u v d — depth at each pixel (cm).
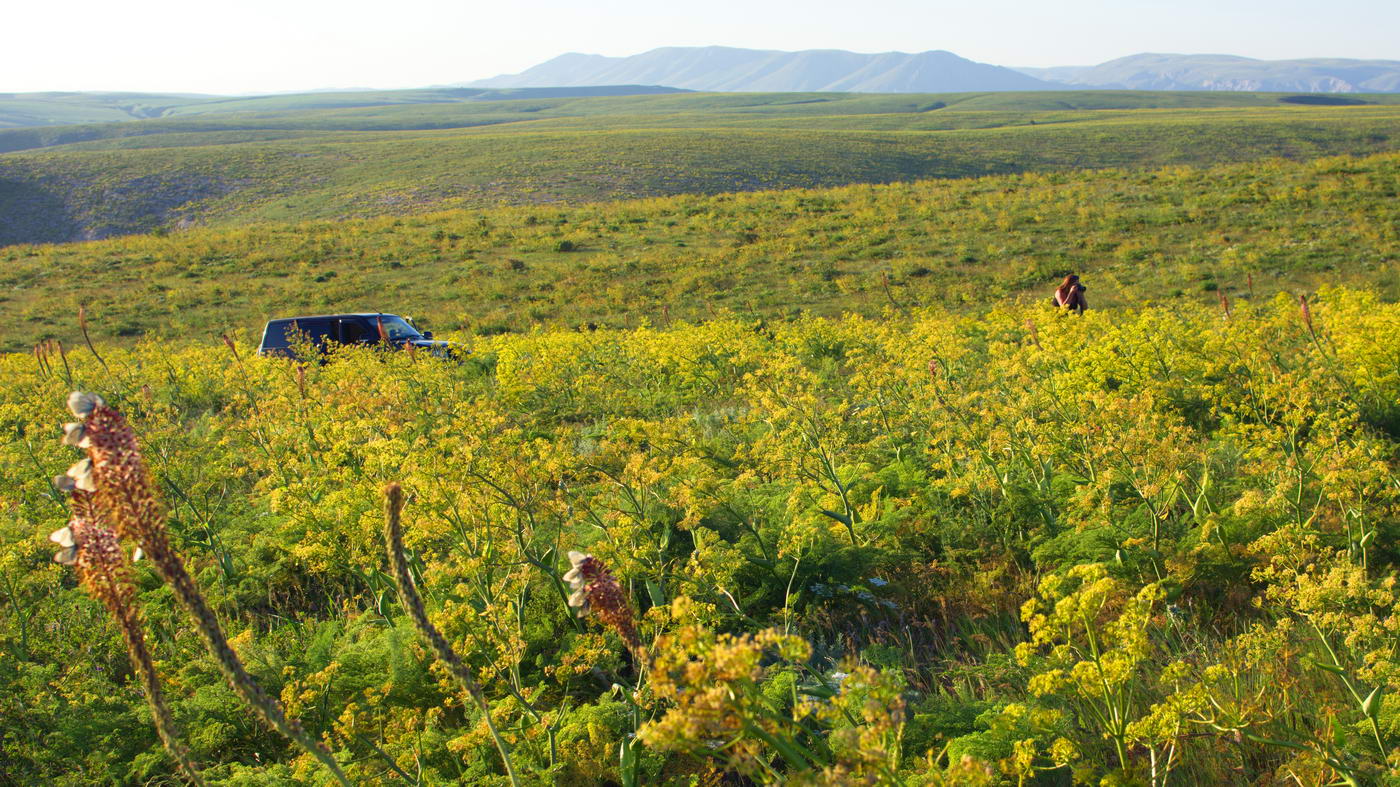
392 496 249
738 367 1462
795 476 722
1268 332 991
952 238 3481
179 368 1711
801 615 568
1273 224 3141
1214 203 3550
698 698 256
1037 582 577
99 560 238
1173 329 1062
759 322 2425
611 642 512
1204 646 478
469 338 2152
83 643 570
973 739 386
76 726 463
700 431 977
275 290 3566
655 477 616
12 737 469
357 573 629
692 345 1500
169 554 230
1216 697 389
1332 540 564
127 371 1593
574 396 1348
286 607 668
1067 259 3058
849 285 2958
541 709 478
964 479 700
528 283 3406
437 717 461
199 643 559
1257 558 568
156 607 617
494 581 559
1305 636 482
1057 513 673
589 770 400
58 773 451
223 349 1952
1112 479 614
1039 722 372
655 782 401
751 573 604
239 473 903
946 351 1044
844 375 1488
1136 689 449
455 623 464
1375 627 382
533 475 600
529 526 615
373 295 3422
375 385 1042
